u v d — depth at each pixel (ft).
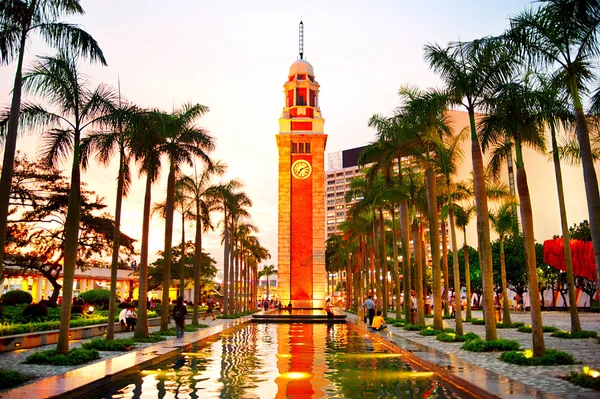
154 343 76.28
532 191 226.58
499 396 32.99
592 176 42.70
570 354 54.65
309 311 218.18
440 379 43.96
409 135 86.89
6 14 48.24
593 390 35.58
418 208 114.21
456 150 95.76
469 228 275.18
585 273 157.69
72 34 52.60
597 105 50.14
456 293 80.07
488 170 73.46
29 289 196.85
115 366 47.42
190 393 38.24
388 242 233.14
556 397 32.63
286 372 48.65
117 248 73.26
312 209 249.34
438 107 68.80
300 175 252.01
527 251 51.98
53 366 50.88
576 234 178.60
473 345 62.44
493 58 61.26
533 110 55.57
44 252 133.08
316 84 273.33
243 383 42.39
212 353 65.72
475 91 64.69
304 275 244.01
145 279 81.76
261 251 289.12
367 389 39.42
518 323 103.76
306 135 254.27
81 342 78.23
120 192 73.87
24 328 74.13
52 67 58.85
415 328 101.09
